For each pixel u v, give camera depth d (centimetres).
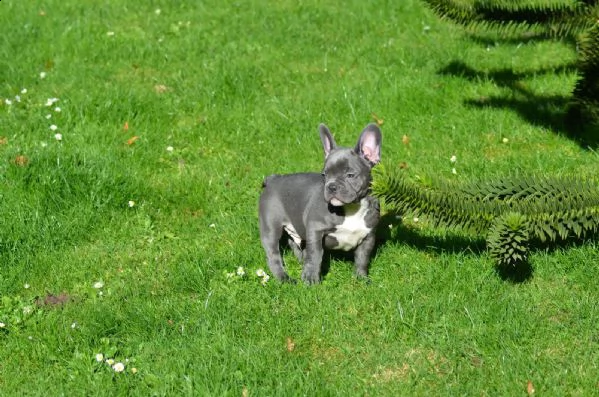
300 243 333
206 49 452
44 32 460
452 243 335
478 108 402
